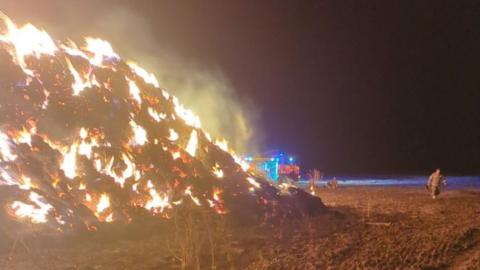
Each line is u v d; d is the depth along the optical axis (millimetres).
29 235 12516
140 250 12539
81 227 13602
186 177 17594
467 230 15258
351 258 11984
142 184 16531
